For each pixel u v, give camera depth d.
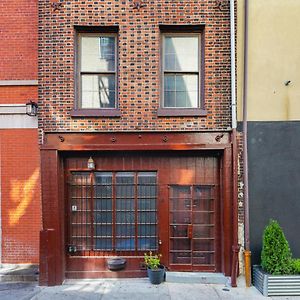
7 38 9.16
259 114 8.67
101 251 8.85
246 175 8.48
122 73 8.55
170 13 8.55
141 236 8.86
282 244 7.81
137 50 8.55
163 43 8.78
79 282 8.55
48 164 8.51
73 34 8.59
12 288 8.14
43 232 8.41
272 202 8.63
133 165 8.83
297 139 8.66
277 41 8.66
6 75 9.13
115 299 7.45
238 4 8.67
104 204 8.88
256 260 8.54
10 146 9.14
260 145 8.66
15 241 9.12
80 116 8.52
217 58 8.56
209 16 8.56
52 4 8.55
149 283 8.41
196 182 8.83
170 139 8.57
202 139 8.56
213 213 8.83
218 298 7.50
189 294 7.72
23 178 9.12
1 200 9.15
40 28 8.59
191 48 8.81
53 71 8.56
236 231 8.38
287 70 8.66
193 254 8.84
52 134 8.56
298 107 8.65
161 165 8.84
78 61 8.75
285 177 8.65
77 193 8.88
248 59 8.67
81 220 8.88
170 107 8.77
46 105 8.56
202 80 8.70
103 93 8.82
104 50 8.81
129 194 8.88
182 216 8.85
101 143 8.57
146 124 8.53
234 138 8.42
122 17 8.55
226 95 8.54
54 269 8.36
